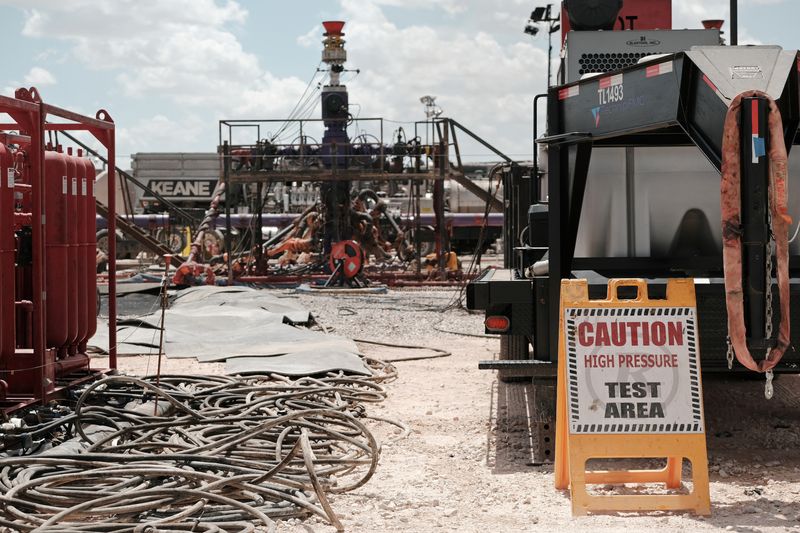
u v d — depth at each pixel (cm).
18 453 724
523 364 802
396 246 3625
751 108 620
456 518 627
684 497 628
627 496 630
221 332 1574
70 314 958
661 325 654
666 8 1197
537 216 962
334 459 719
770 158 620
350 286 2838
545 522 614
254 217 3191
